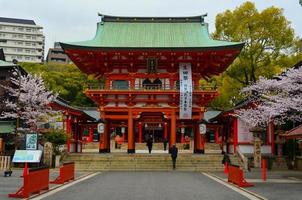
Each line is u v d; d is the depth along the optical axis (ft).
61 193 71.72
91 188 80.43
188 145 251.80
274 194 72.23
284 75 144.15
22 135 168.96
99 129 164.35
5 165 134.10
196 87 170.81
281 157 150.92
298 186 87.25
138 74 170.09
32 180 67.31
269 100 143.84
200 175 118.62
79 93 339.16
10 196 66.23
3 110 184.14
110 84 170.81
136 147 264.31
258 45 206.80
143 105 167.22
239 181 86.07
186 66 166.91
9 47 615.57
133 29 183.62
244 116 149.79
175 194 70.90
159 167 142.00
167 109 166.40
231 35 209.05
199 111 167.43
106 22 185.47
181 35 179.93
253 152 155.02
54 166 139.95
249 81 207.41
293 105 114.01
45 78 328.49
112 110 167.22
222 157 148.77
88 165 143.02
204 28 183.93
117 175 117.50
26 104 177.88
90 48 161.68
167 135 284.82
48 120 185.98
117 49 161.89
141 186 84.79
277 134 155.63
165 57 167.12
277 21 204.95
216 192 75.10
